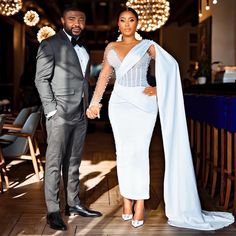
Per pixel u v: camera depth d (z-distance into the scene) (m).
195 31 14.95
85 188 4.77
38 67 3.28
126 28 3.37
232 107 3.69
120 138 3.49
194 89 7.11
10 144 5.03
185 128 3.52
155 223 3.54
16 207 3.96
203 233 3.31
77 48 3.46
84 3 14.77
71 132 3.50
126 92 3.42
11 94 14.95
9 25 14.63
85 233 3.27
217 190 4.66
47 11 14.41
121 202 4.18
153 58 3.48
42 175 5.39
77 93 3.39
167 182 3.52
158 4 7.69
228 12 8.78
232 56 8.80
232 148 4.14
